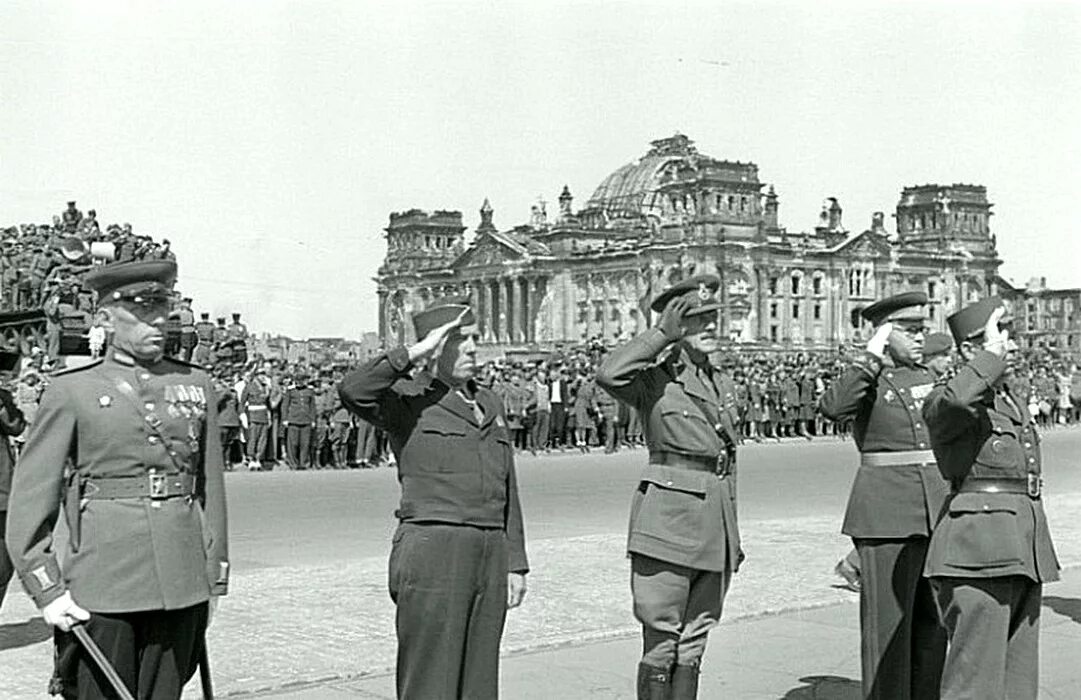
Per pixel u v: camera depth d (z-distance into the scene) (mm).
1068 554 18719
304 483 32812
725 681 11461
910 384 10266
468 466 8523
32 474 7371
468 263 149250
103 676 7285
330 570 17422
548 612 14281
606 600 15031
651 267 123688
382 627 13477
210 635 13023
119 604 7285
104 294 7695
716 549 9289
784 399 59531
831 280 125938
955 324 9391
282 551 19641
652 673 9289
